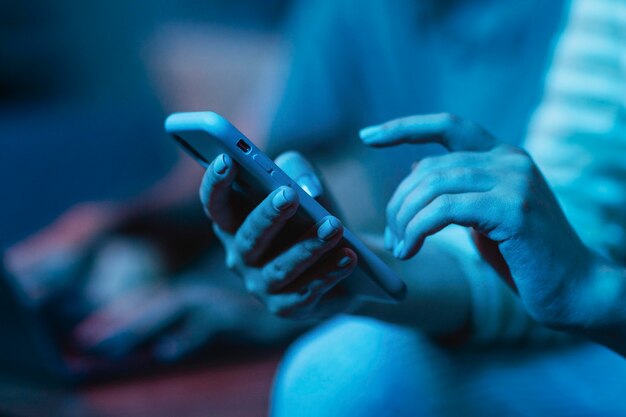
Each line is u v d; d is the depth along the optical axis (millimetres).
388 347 932
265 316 1382
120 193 2844
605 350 954
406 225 646
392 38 1875
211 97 2895
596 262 669
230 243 721
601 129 979
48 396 1170
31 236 2682
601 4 1016
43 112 3168
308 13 2121
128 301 1487
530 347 934
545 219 631
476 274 890
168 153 3004
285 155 726
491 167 659
